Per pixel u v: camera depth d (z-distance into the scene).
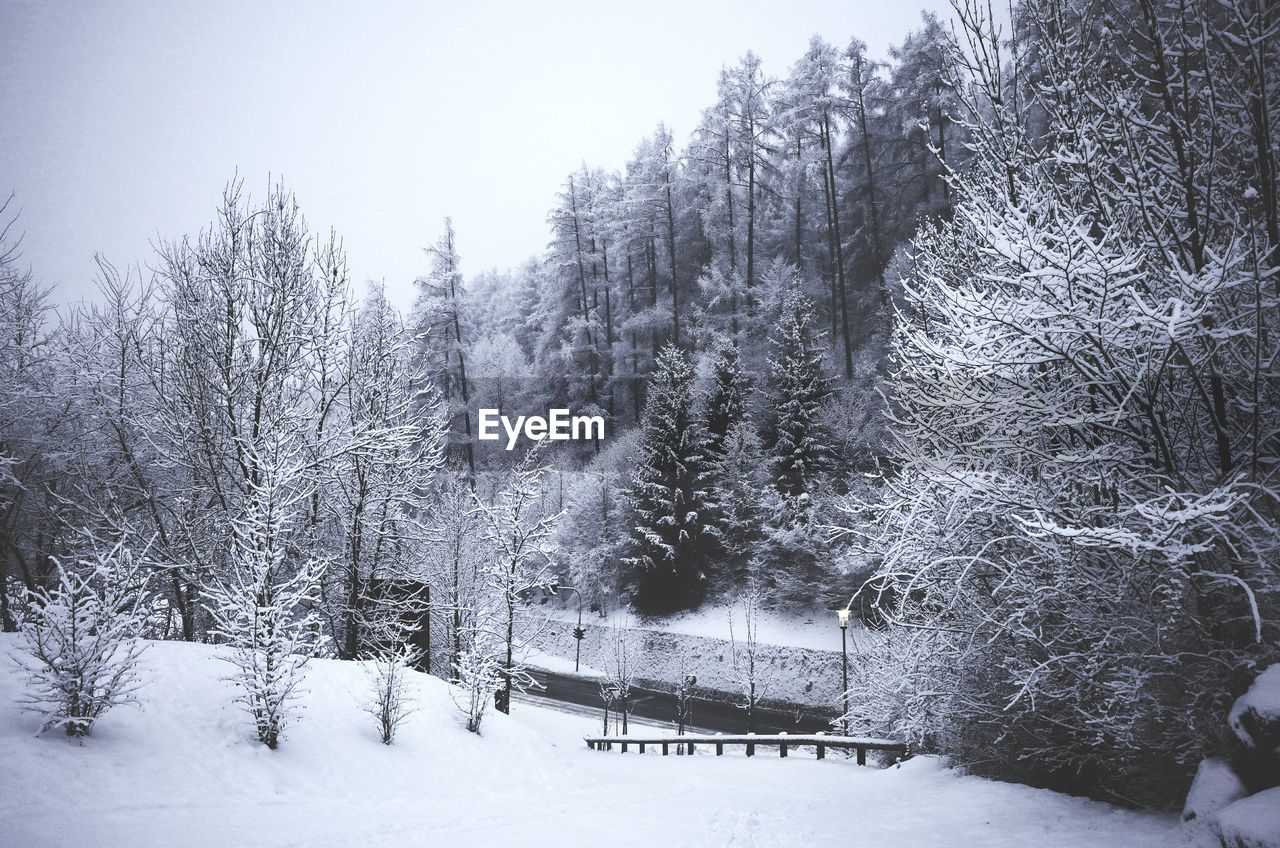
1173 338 6.66
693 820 9.94
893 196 49.97
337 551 20.89
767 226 59.84
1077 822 7.74
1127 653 7.62
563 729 26.91
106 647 8.10
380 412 19.98
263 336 17.16
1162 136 7.82
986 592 9.62
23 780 6.83
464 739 12.41
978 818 8.50
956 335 8.33
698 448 45.59
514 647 21.27
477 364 62.75
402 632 17.83
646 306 62.41
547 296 67.56
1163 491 7.47
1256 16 6.54
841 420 41.22
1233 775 6.46
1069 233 7.02
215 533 17.16
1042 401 8.00
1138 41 8.32
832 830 8.85
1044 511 7.79
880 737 18.19
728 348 46.66
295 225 18.06
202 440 16.92
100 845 6.00
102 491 17.70
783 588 39.59
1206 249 6.96
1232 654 7.04
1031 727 9.64
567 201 65.56
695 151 58.66
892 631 13.97
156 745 8.36
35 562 18.83
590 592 48.75
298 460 16.38
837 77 51.69
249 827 7.12
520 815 9.40
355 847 6.95
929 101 44.66
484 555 26.52
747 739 20.41
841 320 52.69
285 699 10.50
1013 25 8.52
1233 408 7.97
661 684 38.66
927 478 9.19
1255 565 6.80
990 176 8.91
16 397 16.17
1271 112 6.86
